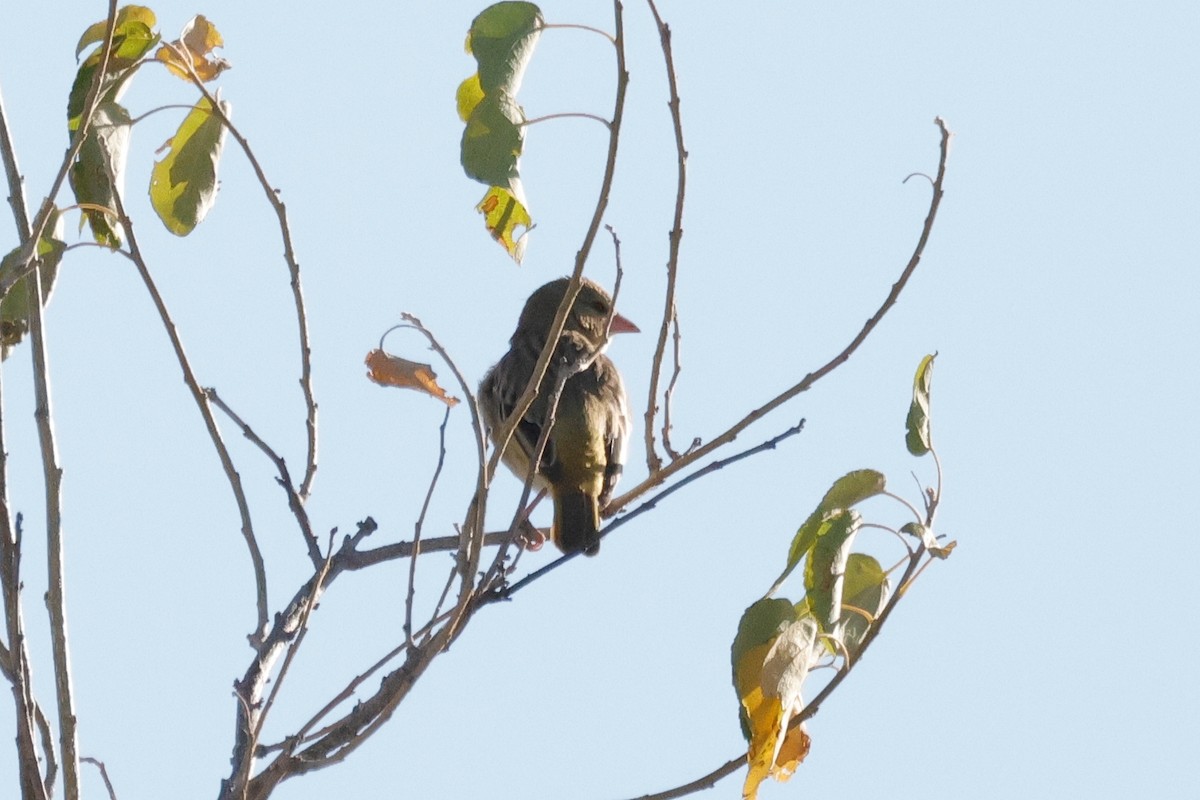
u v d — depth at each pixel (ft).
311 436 30.68
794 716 26.43
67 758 25.72
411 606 26.94
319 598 30.25
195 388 28.22
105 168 29.48
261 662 28.55
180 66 30.01
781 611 25.57
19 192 27.66
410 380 30.30
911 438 27.12
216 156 31.30
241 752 27.25
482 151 28.27
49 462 26.55
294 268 30.40
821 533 25.88
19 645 25.48
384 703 26.81
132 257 28.07
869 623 27.96
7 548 25.77
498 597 27.68
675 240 32.22
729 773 26.68
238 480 28.35
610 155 26.86
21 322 29.60
